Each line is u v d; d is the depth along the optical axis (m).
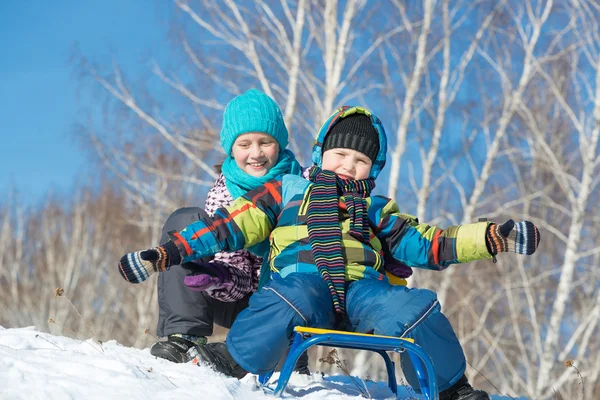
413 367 4.21
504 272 23.22
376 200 4.79
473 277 23.50
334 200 4.60
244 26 21.59
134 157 22.42
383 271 4.69
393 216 4.71
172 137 21.84
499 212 22.17
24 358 3.71
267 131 5.56
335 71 20.94
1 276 36.00
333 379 5.45
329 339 3.87
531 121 22.42
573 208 21.11
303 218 4.63
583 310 23.98
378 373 21.56
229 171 5.64
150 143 22.55
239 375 4.87
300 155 21.33
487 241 4.38
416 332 4.12
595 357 23.19
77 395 3.33
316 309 4.17
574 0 22.55
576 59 23.02
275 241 4.64
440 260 4.52
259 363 4.19
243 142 5.57
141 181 22.86
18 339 4.71
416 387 4.28
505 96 22.55
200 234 4.48
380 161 5.09
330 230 4.47
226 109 5.71
